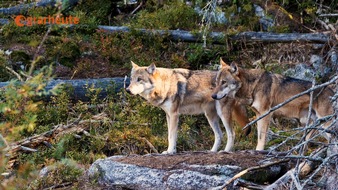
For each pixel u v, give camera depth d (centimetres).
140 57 2411
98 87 2134
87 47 2458
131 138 1909
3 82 2114
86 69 2339
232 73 1773
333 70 2325
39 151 1817
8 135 1040
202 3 2678
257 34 2456
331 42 2394
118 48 2459
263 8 2639
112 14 2803
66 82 2127
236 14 2634
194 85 1870
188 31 2517
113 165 1553
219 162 1488
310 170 1457
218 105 1848
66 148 1852
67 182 1600
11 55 2355
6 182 1098
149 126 2014
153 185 1480
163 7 2739
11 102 1037
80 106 2017
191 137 2012
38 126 1959
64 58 2395
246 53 2464
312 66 2355
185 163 1503
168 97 1853
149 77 1827
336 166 1272
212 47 2484
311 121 1794
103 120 1988
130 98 2066
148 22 2598
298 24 2605
